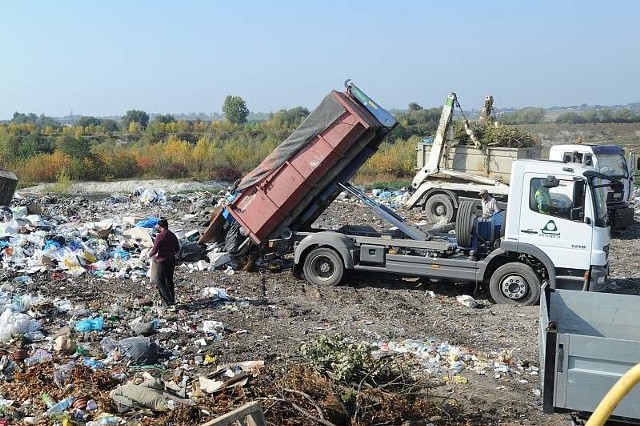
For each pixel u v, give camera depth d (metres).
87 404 7.90
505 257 13.33
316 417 7.31
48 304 11.86
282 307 12.60
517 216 12.94
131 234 17.22
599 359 6.26
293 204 14.61
